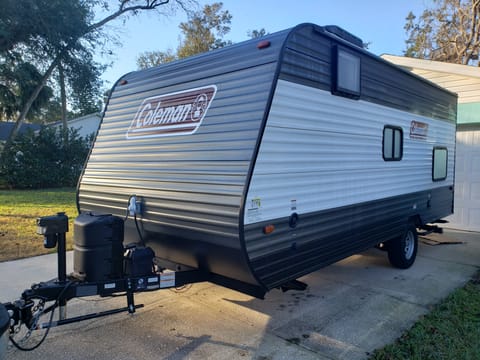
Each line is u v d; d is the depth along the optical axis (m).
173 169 3.49
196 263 3.39
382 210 4.85
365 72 4.28
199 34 32.66
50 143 17.36
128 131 4.22
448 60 24.48
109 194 4.19
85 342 3.40
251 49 3.28
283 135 3.14
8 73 17.34
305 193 3.44
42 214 9.69
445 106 6.73
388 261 6.09
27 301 2.80
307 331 3.65
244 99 3.14
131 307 3.23
